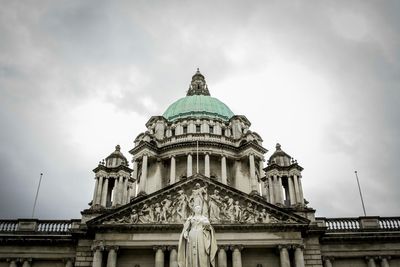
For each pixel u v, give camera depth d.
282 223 51.03
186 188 54.09
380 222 58.47
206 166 77.56
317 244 53.00
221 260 48.81
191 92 106.25
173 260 48.91
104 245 50.09
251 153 80.12
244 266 50.69
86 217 55.34
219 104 96.25
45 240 55.75
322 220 57.41
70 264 54.62
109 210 54.09
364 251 55.41
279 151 64.44
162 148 82.06
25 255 55.34
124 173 61.94
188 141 80.62
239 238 50.53
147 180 79.19
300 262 49.12
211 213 51.69
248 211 52.47
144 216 52.22
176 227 50.84
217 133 86.00
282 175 60.75
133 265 50.78
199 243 16.84
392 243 55.84
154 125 88.56
